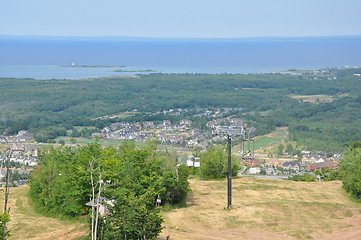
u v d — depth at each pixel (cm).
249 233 5012
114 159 6316
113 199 4712
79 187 5644
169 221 5459
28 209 6306
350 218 5553
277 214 5769
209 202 6606
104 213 4791
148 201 4438
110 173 5788
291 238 4834
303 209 5991
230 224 5338
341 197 7194
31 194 6875
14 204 6556
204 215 5744
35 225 5412
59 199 5925
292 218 5572
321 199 7006
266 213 5812
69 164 6438
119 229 4131
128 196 4725
